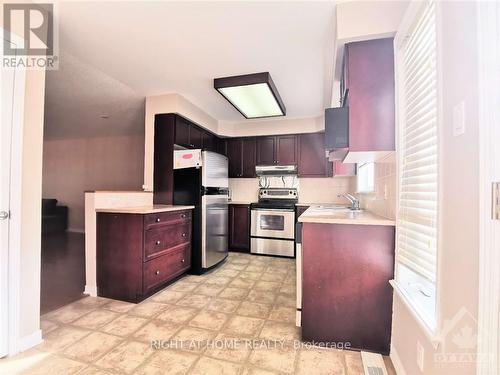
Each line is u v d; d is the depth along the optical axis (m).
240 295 2.65
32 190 1.76
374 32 1.71
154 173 3.48
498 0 0.76
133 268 2.49
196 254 3.35
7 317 1.63
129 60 2.56
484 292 0.77
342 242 1.80
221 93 3.13
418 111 1.40
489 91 0.77
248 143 4.82
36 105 1.78
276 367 1.57
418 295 1.43
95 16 1.89
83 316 2.17
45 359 1.61
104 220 2.61
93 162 6.30
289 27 2.02
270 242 4.39
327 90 3.25
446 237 1.01
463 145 0.90
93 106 3.99
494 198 0.74
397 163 1.66
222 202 3.87
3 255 1.61
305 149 4.55
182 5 1.78
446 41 1.03
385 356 1.69
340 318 1.79
